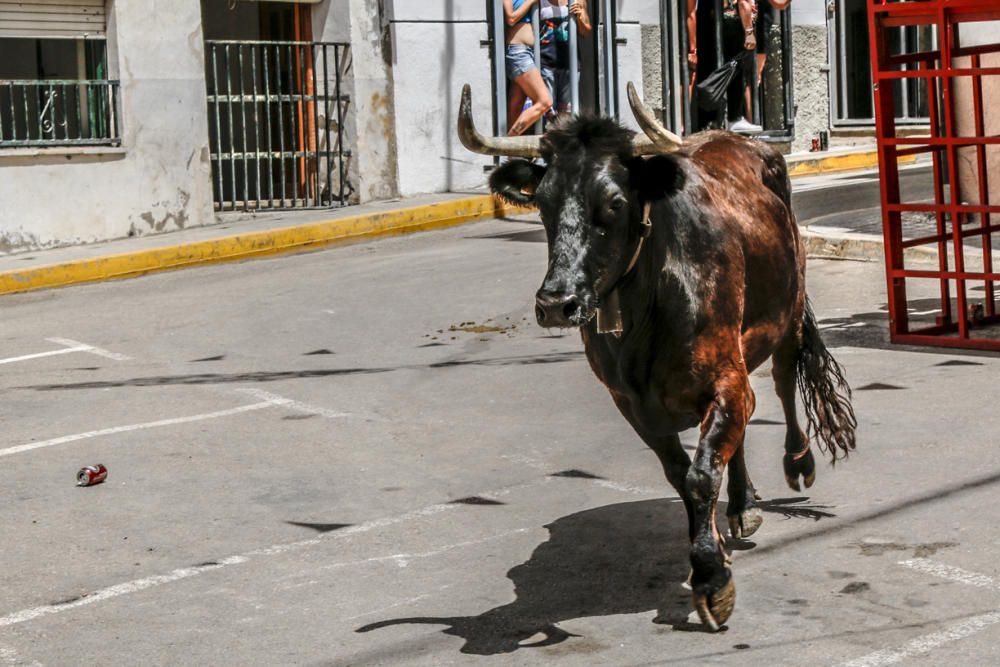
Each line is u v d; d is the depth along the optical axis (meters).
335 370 11.88
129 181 19.64
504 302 14.45
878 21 11.44
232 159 20.75
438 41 22.11
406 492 8.44
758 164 7.22
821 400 7.62
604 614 6.36
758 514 7.18
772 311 6.96
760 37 24.61
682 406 6.24
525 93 22.59
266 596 6.80
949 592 6.38
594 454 9.05
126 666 6.01
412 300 14.83
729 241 6.36
